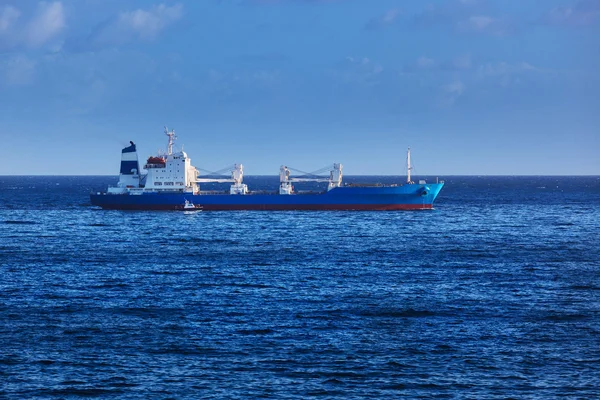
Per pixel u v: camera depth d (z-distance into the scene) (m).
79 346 117.62
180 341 120.31
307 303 147.62
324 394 99.06
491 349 116.81
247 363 110.12
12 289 162.00
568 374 106.25
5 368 107.62
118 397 97.88
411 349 116.75
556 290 162.38
